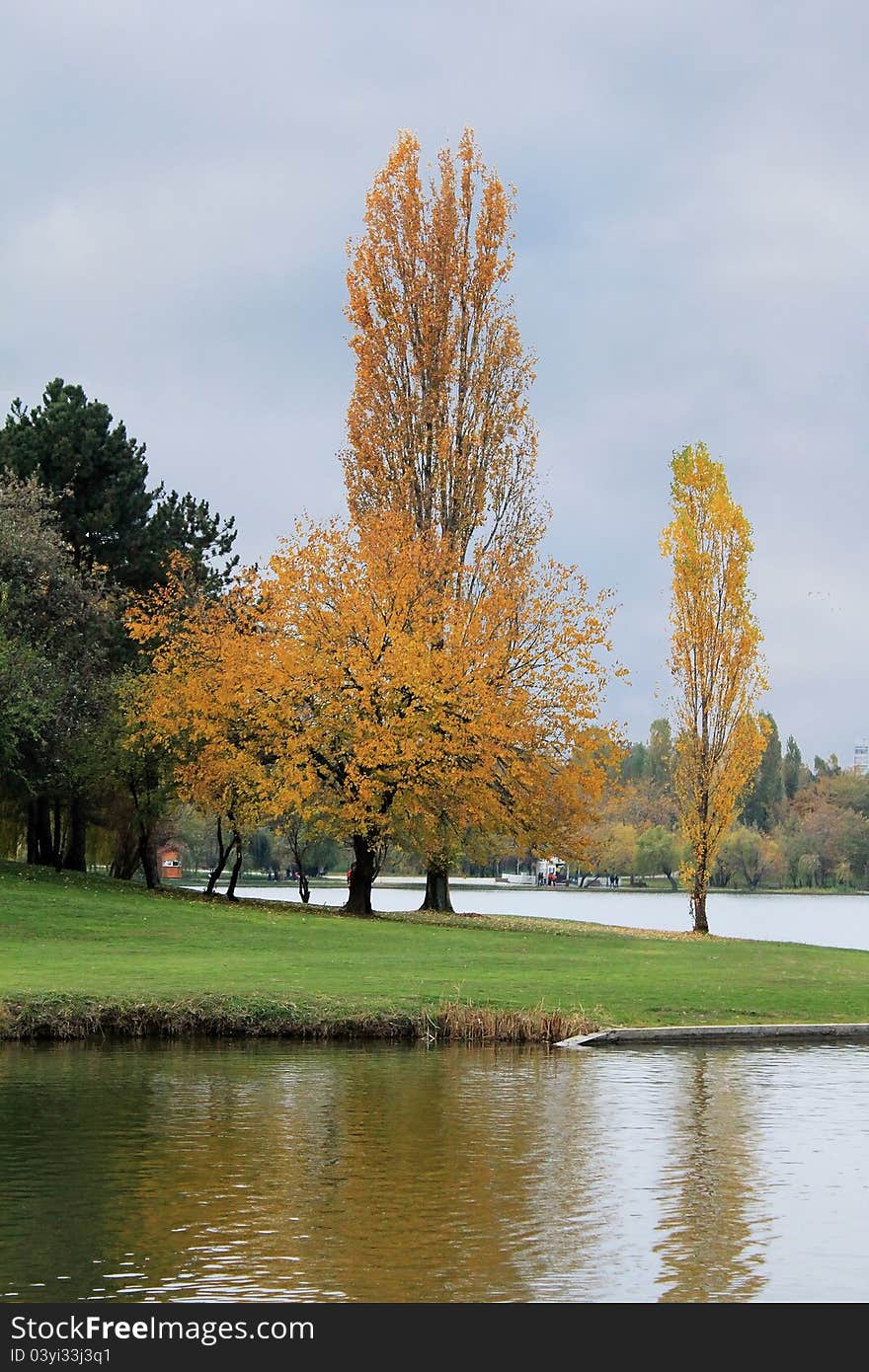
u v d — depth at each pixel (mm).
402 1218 15016
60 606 50281
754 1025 27844
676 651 55281
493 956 36375
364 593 50750
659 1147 18219
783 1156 17797
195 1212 15133
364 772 49469
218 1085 22016
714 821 54469
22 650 47750
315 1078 22672
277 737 50406
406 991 28734
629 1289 13141
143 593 58500
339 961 33781
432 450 56094
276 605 51281
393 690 48812
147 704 52688
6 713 45469
